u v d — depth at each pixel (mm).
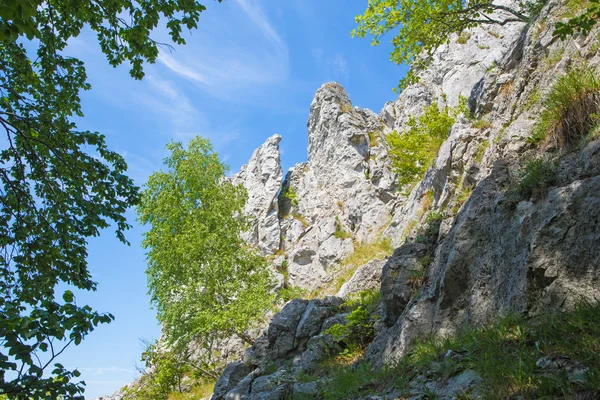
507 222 6816
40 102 8711
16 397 3723
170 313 20922
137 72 8609
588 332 4152
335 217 31344
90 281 8531
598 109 6488
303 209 34625
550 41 10047
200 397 19984
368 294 14070
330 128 35500
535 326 4918
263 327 24250
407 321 8078
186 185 26438
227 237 23984
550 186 6367
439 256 8523
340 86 38125
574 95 6973
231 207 26531
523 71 10734
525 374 3943
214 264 22000
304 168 37594
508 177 7637
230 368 13648
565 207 5625
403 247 10633
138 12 7879
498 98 12305
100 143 8867
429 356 6219
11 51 8242
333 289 25422
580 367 3684
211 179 26844
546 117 7703
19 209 8164
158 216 25047
